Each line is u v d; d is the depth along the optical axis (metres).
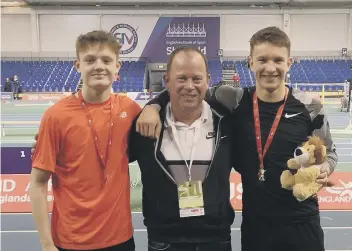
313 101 2.63
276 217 2.55
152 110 2.47
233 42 29.38
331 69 28.12
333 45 29.12
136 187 6.78
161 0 28.08
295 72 27.73
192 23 28.66
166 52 28.98
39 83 27.03
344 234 4.92
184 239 2.43
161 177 2.41
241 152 2.62
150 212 2.48
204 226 2.41
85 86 2.46
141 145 2.48
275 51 2.48
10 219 5.43
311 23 28.98
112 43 2.43
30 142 11.22
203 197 2.40
